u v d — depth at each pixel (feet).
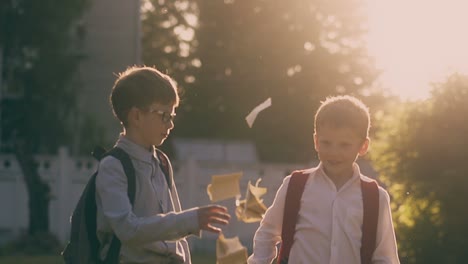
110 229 14.71
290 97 131.75
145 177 14.88
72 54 83.92
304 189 16.12
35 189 72.33
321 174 16.10
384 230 15.97
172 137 137.59
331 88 131.75
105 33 94.43
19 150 72.84
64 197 77.77
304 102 131.75
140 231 14.17
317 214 15.92
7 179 78.02
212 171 78.02
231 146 127.13
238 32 129.49
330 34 133.18
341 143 15.78
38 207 72.33
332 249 15.72
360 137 15.84
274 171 77.97
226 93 131.85
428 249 38.29
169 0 134.00
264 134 135.64
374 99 129.90
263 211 16.47
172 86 15.16
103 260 14.80
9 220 77.82
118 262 14.79
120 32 94.63
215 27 129.70
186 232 14.14
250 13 129.08
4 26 79.30
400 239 38.91
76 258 14.83
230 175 15.87
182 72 131.85
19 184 77.97
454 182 38.60
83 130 85.35
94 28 94.32
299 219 16.06
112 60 94.43
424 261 38.37
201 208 14.14
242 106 132.16
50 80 80.94
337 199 15.89
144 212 14.82
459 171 38.75
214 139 138.51
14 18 79.30
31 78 80.84
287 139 135.44
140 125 14.94
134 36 94.89
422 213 39.01
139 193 14.78
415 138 39.93
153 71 15.17
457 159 39.11
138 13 94.79
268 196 77.20
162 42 134.51
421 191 39.14
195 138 140.36
